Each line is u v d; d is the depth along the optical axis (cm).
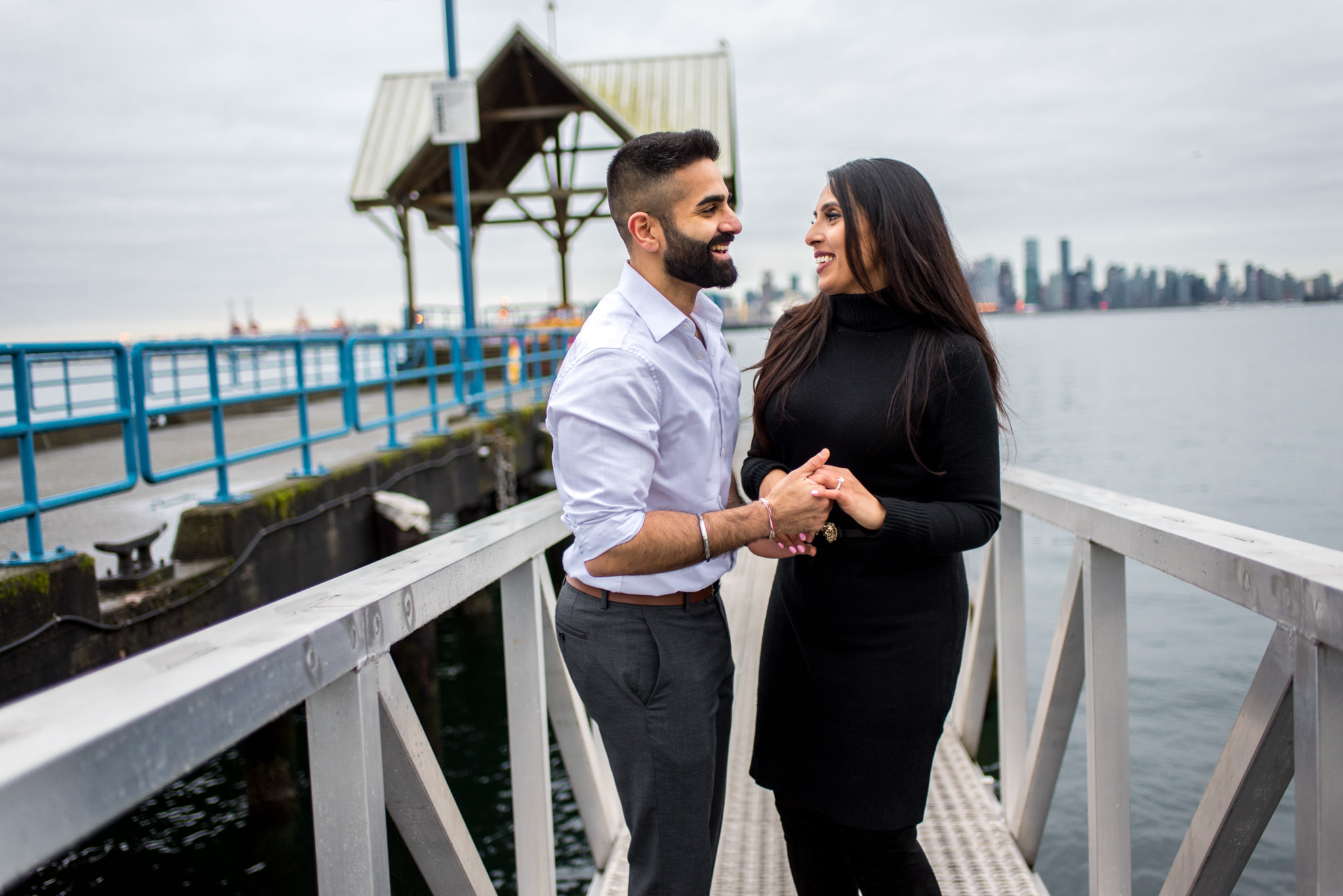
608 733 152
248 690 86
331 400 1536
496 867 516
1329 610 101
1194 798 509
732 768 292
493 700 764
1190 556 134
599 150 1673
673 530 137
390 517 752
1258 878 430
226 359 1320
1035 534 1274
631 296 145
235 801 581
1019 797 236
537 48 1409
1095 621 177
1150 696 660
